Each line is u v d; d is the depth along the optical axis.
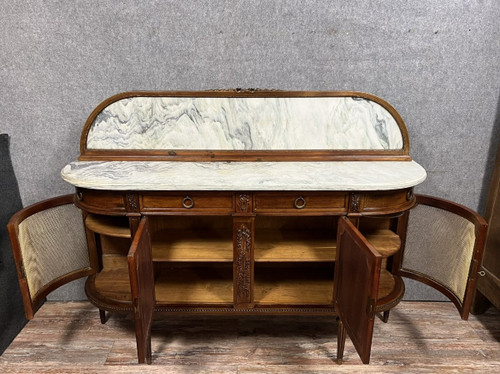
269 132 1.48
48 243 1.46
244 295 1.41
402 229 1.59
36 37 1.49
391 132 1.49
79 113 1.60
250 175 1.31
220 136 1.48
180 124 1.47
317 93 1.48
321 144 1.49
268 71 1.56
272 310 1.42
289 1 1.47
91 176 1.28
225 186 1.23
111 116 1.47
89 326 1.65
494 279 1.61
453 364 1.45
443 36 1.51
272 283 1.58
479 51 1.53
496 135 1.63
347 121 1.49
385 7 1.48
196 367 1.42
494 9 1.48
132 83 1.56
